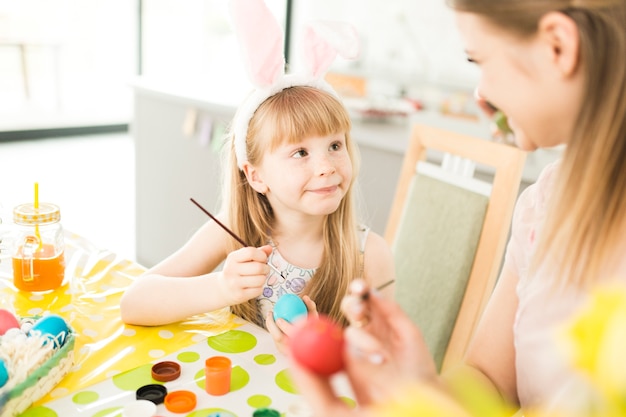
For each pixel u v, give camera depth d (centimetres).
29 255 114
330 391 57
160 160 292
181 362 96
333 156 122
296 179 119
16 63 599
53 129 556
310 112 119
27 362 81
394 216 163
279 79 124
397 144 221
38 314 108
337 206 123
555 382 67
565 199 69
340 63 454
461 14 68
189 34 617
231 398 86
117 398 84
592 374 34
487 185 141
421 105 380
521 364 88
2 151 493
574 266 73
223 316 114
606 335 34
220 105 255
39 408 81
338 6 469
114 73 652
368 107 273
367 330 65
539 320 83
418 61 430
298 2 495
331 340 57
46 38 612
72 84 639
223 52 597
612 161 64
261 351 101
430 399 41
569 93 65
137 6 613
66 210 379
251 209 135
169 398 83
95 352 97
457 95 392
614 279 71
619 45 61
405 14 430
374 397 58
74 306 112
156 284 110
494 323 99
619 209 67
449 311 143
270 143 120
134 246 340
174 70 631
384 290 139
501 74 68
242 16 118
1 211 138
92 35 635
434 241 148
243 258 107
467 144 146
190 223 284
